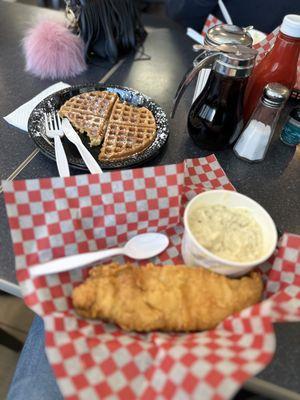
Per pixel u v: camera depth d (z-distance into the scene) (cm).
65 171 69
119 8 108
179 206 61
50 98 88
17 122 84
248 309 45
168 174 61
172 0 166
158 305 48
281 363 49
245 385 49
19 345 98
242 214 58
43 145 74
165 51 122
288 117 89
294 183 79
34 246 52
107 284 49
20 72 102
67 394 40
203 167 73
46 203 54
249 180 78
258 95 81
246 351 41
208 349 41
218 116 75
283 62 76
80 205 56
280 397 48
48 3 182
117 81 105
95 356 43
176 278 52
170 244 62
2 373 91
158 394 39
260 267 57
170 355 41
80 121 83
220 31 71
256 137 77
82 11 102
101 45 109
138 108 91
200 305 49
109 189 58
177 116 94
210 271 53
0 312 107
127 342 45
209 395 37
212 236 53
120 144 78
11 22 125
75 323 46
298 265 53
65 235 54
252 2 153
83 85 94
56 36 101
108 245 59
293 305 47
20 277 49
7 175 71
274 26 151
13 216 52
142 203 59
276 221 69
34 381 69
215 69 69
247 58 66
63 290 50
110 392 41
